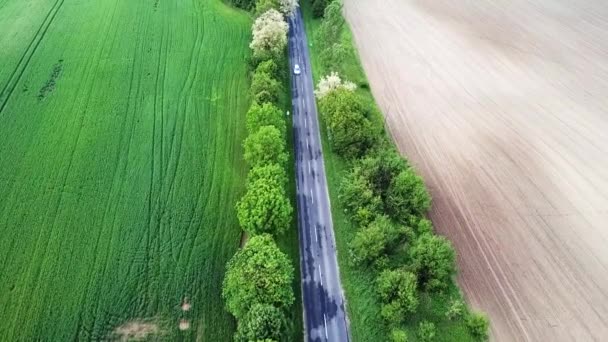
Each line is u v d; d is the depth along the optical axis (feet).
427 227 284.00
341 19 483.51
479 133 375.45
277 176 289.94
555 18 547.90
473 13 546.67
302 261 282.15
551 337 248.11
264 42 419.95
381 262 267.18
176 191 313.53
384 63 451.94
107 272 265.13
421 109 397.39
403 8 544.62
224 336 241.96
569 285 272.51
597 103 418.51
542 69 458.91
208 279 265.95
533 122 391.24
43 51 432.25
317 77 435.12
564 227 304.91
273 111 339.16
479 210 311.88
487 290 266.36
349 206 305.53
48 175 318.45
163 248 279.28
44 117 363.35
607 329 253.85
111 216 295.28
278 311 223.10
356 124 337.72
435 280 256.73
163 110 379.14
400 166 312.91
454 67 453.17
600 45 502.38
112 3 510.99
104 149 340.80
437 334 246.06
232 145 351.46
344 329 250.57
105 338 237.04
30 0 504.02
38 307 247.09
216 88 406.41
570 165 352.28
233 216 300.40
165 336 239.71
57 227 286.25
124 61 428.97
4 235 279.49
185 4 518.37
